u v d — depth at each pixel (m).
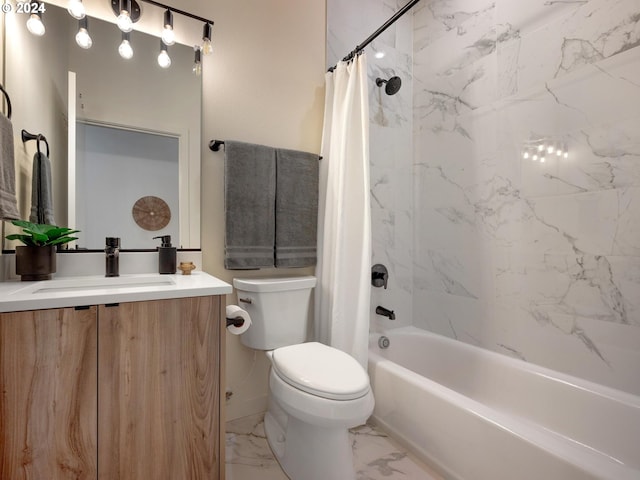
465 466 1.14
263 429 1.52
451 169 1.95
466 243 1.85
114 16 1.36
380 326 2.07
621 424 1.16
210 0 1.55
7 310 0.70
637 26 1.20
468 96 1.85
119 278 1.18
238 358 1.60
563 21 1.42
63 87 1.25
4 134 0.88
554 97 1.45
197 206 1.50
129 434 0.84
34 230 1.03
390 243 2.12
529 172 1.55
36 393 0.74
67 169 1.25
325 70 1.89
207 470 0.95
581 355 1.36
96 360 0.80
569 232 1.40
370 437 1.48
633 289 1.22
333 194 1.70
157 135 1.42
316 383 1.04
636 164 1.21
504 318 1.65
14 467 0.71
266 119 1.70
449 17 1.97
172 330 0.90
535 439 0.96
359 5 2.03
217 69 1.57
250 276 1.65
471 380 1.70
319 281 1.75
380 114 2.07
